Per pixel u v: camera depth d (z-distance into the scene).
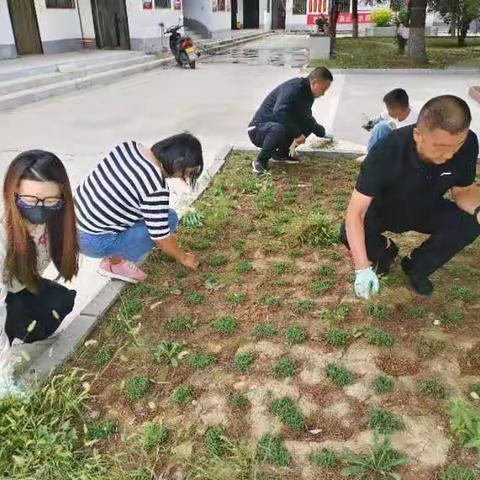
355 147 6.00
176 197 4.54
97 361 2.49
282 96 4.82
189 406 2.23
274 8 32.91
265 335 2.62
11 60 12.41
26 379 2.32
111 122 7.87
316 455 1.96
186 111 8.62
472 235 2.62
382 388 2.26
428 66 13.32
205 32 21.80
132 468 1.96
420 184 2.43
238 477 1.88
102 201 2.77
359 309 2.81
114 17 15.63
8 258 2.12
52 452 1.92
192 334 2.68
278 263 3.32
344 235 2.90
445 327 2.65
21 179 1.98
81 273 3.40
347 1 29.44
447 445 1.99
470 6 14.27
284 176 4.98
